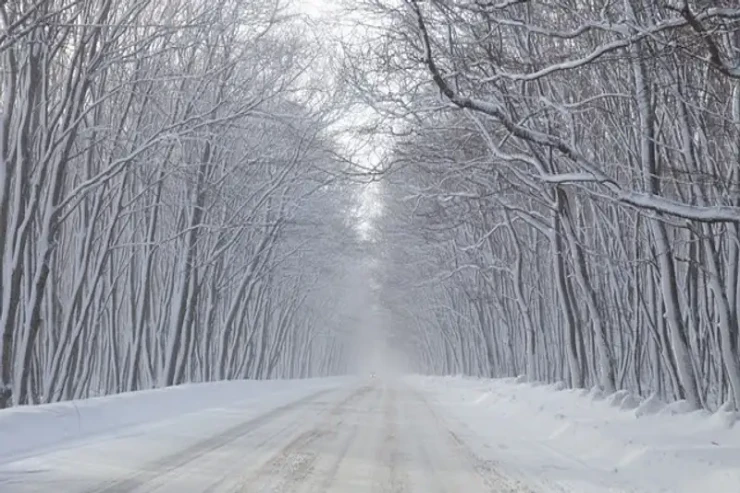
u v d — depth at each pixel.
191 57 21.78
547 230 22.00
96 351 36.97
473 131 16.55
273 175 31.19
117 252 32.31
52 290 21.97
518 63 13.05
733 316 14.16
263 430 14.61
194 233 27.97
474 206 25.34
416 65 14.10
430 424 16.97
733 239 13.56
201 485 8.27
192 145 27.12
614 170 17.47
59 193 16.16
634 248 19.12
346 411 20.45
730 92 12.85
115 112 23.56
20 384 15.82
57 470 8.87
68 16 16.64
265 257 38.53
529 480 9.26
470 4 10.41
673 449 9.79
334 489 8.35
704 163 14.54
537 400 19.75
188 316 28.70
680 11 7.98
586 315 27.78
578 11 12.46
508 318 38.19
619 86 15.02
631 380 26.09
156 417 16.28
